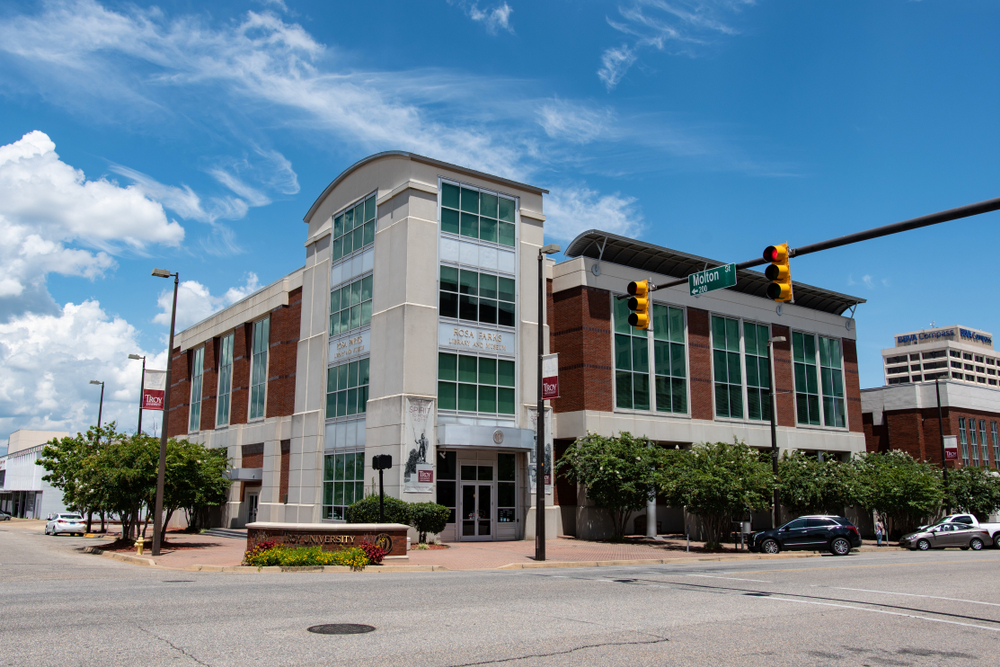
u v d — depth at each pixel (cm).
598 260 3488
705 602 1248
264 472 3941
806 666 778
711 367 3844
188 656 752
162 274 2611
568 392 3406
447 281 3088
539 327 2370
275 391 3959
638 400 3516
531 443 3089
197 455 2952
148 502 2884
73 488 2934
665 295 3722
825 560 2505
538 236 3422
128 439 2967
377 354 3095
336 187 3653
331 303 3562
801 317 4359
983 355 17812
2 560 2295
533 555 2434
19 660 721
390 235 3139
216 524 4366
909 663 806
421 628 941
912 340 18062
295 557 1922
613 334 3472
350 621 987
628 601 1246
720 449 3061
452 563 2150
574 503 3344
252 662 732
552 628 959
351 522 2747
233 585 1452
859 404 4562
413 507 2688
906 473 3891
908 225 1094
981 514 4447
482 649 818
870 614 1140
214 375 4816
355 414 3219
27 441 9756
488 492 3044
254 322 4416
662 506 3706
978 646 903
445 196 3156
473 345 3114
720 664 773
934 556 2781
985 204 1002
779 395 4156
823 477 3488
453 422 2998
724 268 1350
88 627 907
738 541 3209
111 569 1959
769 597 1331
